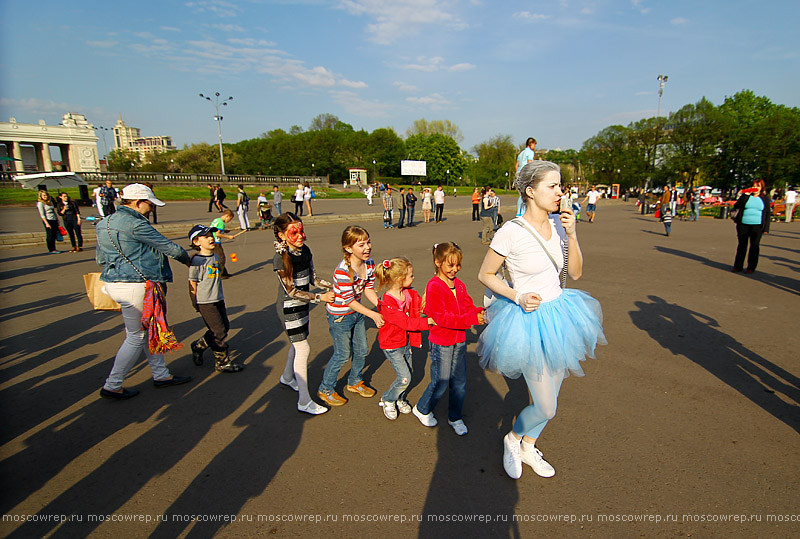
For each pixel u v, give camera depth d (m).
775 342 4.96
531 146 7.11
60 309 6.59
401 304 3.43
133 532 2.35
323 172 84.50
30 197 28.28
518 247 2.51
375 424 3.47
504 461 2.83
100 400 3.86
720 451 3.01
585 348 2.65
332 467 2.92
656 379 4.10
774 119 32.22
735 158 34.75
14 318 6.16
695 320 5.76
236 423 3.49
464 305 3.28
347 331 3.57
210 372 4.47
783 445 3.06
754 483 2.69
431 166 84.38
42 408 3.72
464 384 3.24
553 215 2.88
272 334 5.56
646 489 2.65
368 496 2.63
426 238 14.66
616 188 51.62
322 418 3.56
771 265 9.51
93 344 5.20
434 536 2.31
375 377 4.36
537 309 2.51
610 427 3.33
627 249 11.90
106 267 3.74
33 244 12.74
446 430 3.37
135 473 2.87
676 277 8.34
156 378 4.07
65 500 2.61
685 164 42.53
